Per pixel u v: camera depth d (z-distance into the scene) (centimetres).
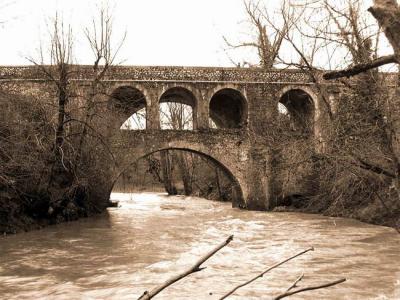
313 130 1939
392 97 1250
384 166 1310
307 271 1425
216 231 2319
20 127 2300
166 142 3428
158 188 7306
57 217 2631
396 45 496
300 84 3588
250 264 1524
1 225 2162
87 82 3200
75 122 2698
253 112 3575
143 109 3922
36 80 3186
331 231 2319
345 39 1338
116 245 1892
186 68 3553
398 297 1138
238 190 3625
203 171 5641
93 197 3109
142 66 3488
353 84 1479
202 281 1305
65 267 1483
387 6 499
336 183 1803
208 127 3534
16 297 1155
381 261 1566
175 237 2114
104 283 1284
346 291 1195
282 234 2208
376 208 2672
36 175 2372
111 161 3111
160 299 1134
